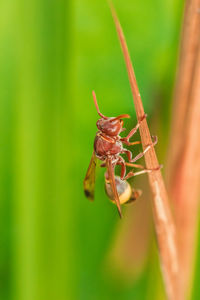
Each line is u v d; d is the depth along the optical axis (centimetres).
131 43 19
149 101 18
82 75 19
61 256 16
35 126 16
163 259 16
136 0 19
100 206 19
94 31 19
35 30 15
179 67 16
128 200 17
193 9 15
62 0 15
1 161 19
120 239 18
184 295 17
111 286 18
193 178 16
